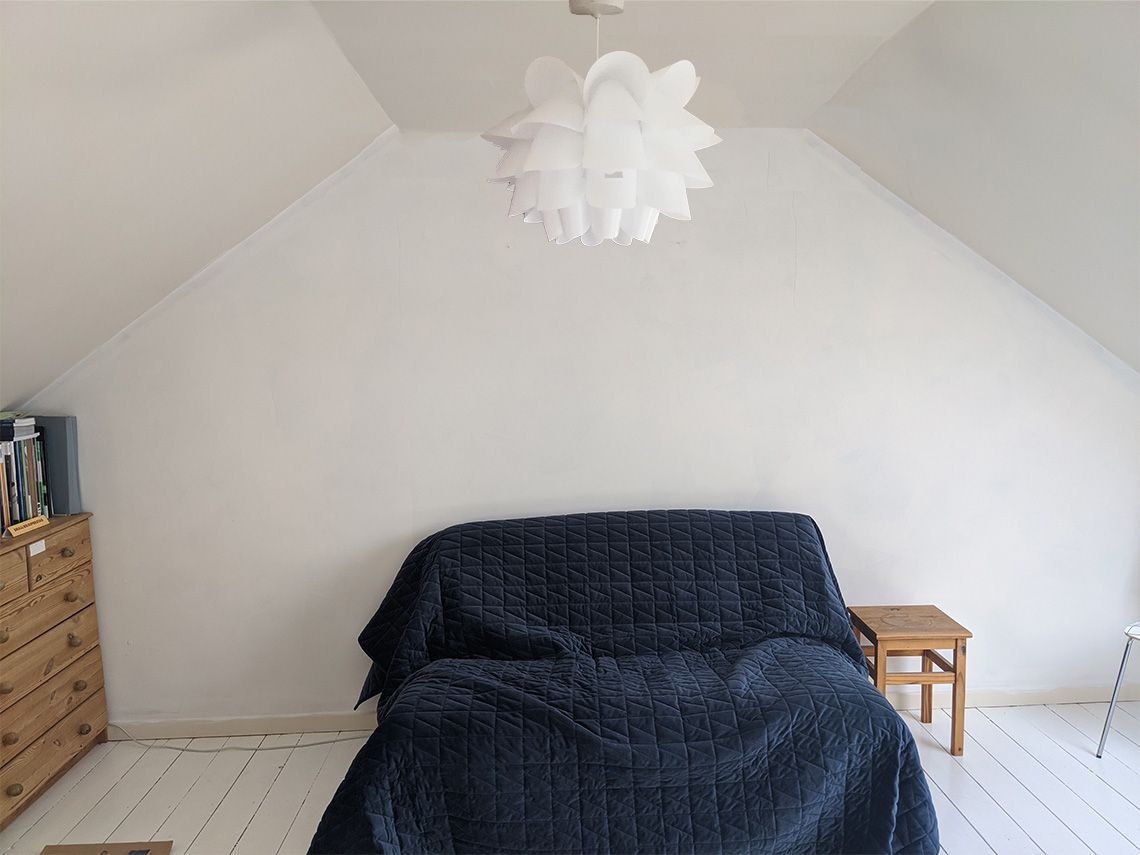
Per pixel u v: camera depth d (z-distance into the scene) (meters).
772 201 3.29
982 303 3.34
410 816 2.38
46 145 1.76
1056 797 2.81
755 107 3.01
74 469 3.16
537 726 2.46
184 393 3.21
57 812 2.79
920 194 3.13
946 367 3.36
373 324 3.23
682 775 2.40
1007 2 1.96
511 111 2.96
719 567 3.10
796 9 2.14
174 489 3.25
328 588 3.31
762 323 3.32
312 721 3.35
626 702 2.54
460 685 2.62
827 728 2.46
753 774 2.41
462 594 3.02
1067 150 2.33
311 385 3.24
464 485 3.31
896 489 3.40
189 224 2.68
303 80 2.31
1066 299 3.15
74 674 3.09
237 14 1.79
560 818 2.38
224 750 3.22
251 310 3.20
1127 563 3.42
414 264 3.22
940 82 2.42
